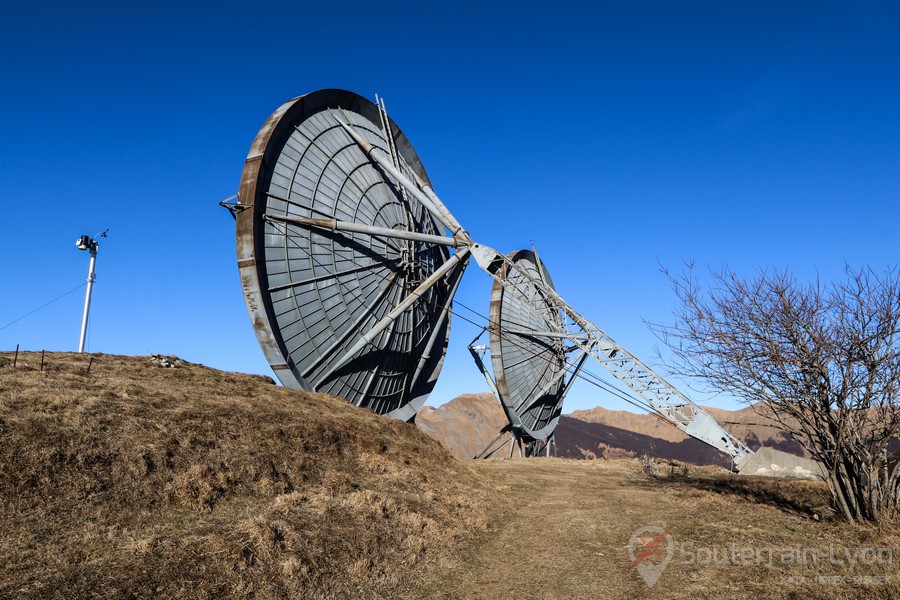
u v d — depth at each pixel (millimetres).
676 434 153125
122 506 15055
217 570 12047
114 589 10516
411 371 41969
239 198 30156
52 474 15195
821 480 33656
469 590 13188
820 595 11516
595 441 142250
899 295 15641
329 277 33906
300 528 15094
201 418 22094
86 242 34500
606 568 14594
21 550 11727
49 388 20703
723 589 12383
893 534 15484
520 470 39625
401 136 42656
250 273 29516
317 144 34750
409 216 41281
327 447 24719
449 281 44250
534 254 55688
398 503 19688
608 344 41719
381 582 13258
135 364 30766
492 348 47625
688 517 20328
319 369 33875
